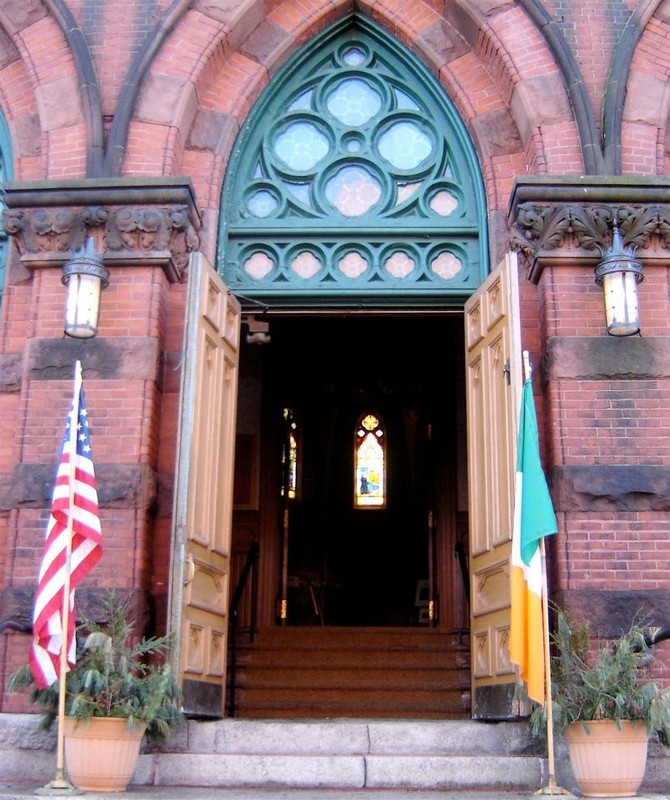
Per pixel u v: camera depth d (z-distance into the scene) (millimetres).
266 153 9969
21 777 6879
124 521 8094
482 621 8383
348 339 18969
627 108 9203
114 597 7188
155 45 9359
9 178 9734
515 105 9430
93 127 9141
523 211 8688
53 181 8797
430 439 17406
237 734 7344
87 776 6238
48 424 8391
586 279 8648
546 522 6656
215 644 8359
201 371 8273
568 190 8672
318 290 9484
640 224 8641
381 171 9867
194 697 7750
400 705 11789
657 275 8695
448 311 9719
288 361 19141
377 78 10188
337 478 24047
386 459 24031
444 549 15086
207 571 8336
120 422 8336
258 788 6770
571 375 8391
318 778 6812
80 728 6258
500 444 8297
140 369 8461
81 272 8312
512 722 7500
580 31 9523
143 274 8719
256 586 15078
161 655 7637
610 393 8352
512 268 8156
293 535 22375
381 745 7324
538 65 9320
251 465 15602
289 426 19875
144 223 8695
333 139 10008
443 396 16219
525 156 9484
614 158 8938
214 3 9555
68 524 6656
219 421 8727
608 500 8070
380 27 10172
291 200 9773
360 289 9477
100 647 6547
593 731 6320
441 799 6234
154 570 8320
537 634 6555
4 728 7137
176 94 9305
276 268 9578
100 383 8438
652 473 8125
